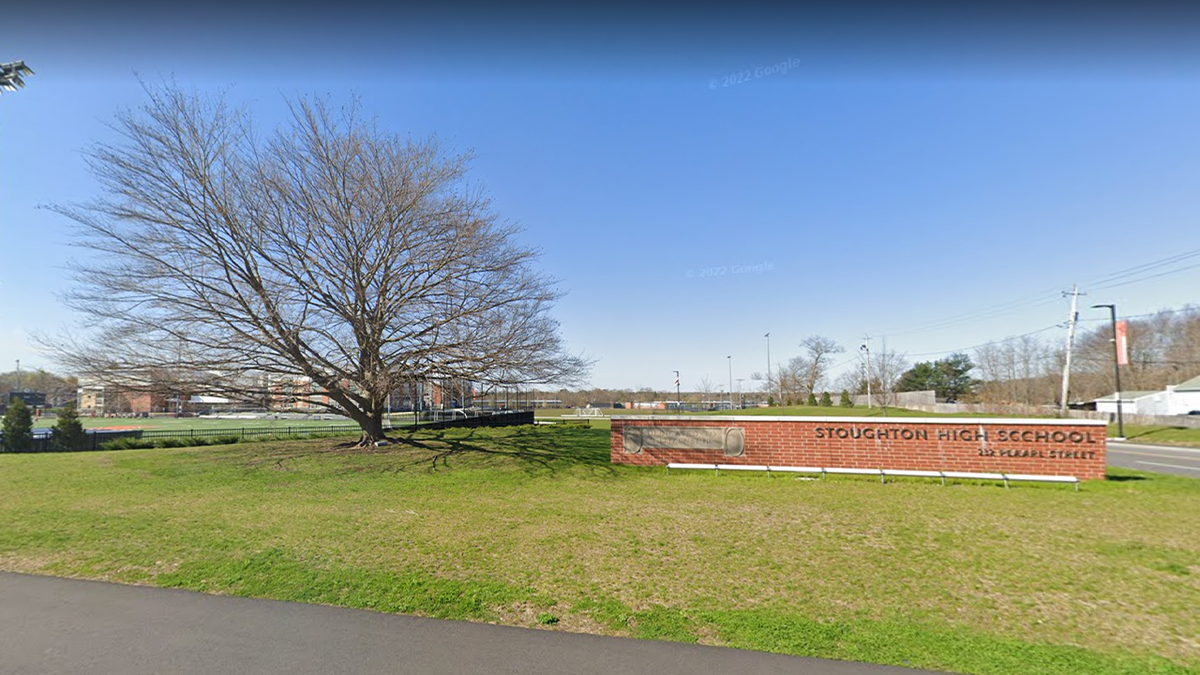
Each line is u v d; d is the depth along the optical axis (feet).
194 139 52.85
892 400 221.25
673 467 45.70
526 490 37.37
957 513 29.37
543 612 16.49
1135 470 49.39
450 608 16.79
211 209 53.36
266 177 54.19
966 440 40.42
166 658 13.56
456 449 58.65
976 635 14.84
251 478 42.88
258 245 54.08
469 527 27.02
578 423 110.73
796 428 43.98
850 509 30.55
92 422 177.37
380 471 45.98
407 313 57.47
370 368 57.47
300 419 180.34
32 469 48.16
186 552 22.81
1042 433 39.14
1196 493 34.53
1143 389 185.37
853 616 16.17
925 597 17.67
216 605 17.10
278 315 52.85
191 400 65.00
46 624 15.69
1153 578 19.33
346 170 56.13
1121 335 96.78
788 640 14.49
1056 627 15.40
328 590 18.37
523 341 57.26
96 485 40.19
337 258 56.08
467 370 57.21
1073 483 37.24
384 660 13.43
